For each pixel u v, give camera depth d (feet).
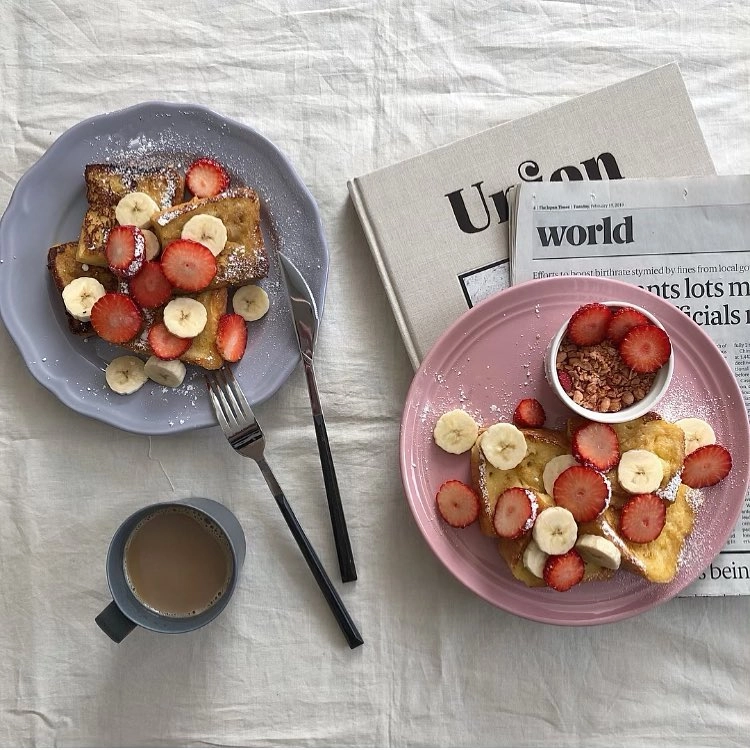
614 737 1.97
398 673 1.98
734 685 1.97
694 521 1.88
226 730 1.98
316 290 1.91
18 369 2.00
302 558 1.99
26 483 1.99
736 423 1.88
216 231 1.87
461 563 1.87
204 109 1.90
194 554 1.89
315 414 1.93
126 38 2.02
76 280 1.90
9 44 2.01
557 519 1.77
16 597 1.98
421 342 1.95
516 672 1.98
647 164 1.99
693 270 1.95
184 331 1.87
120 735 1.98
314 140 2.02
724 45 2.04
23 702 1.98
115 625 1.79
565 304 1.88
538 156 1.98
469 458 1.89
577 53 2.05
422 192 1.97
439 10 2.03
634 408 1.79
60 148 1.90
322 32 2.03
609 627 1.99
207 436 2.00
